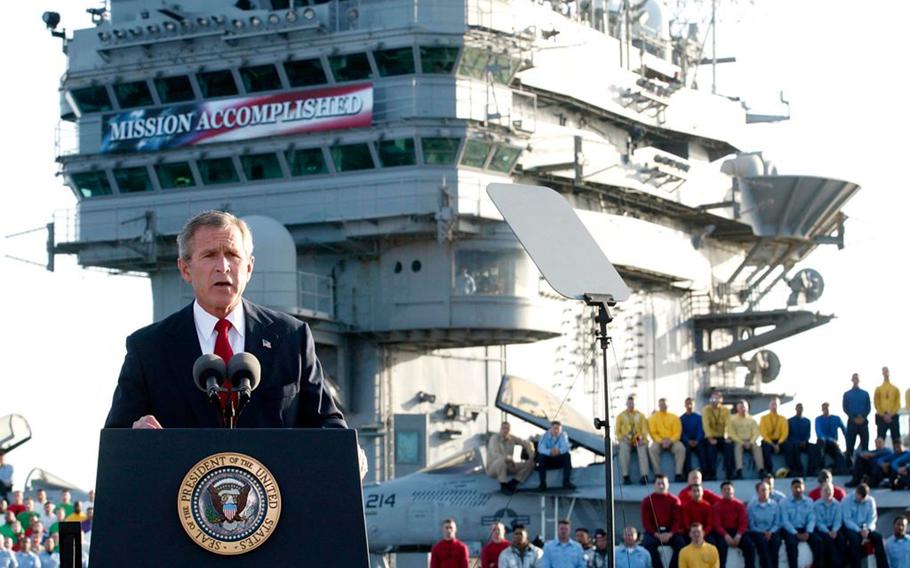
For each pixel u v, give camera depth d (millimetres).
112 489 7383
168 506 7383
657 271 87125
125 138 76438
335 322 76438
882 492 47375
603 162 81812
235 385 8367
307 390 9344
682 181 87750
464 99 72938
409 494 55844
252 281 72438
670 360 92125
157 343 9289
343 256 77438
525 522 54062
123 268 78812
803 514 41969
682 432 50531
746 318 93312
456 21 72375
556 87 80375
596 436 54344
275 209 75000
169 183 76500
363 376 77750
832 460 49656
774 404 49938
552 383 83938
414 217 73125
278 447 7504
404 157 73438
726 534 41312
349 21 73125
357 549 7418
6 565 43625
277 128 74312
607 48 85438
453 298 75250
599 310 15672
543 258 15594
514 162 76062
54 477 73625
